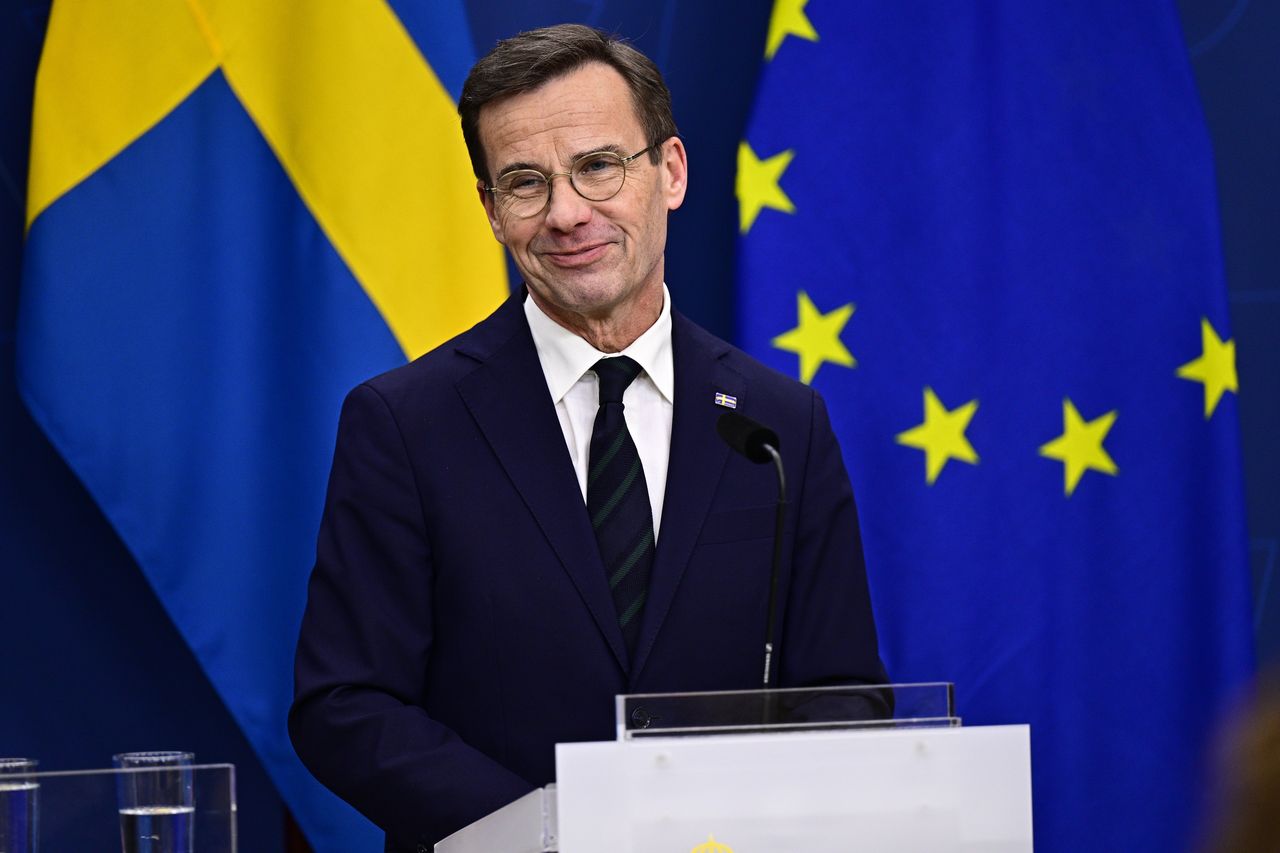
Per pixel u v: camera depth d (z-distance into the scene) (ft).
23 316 35.55
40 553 38.22
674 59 41.75
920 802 17.67
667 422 26.37
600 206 25.00
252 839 38.78
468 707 24.77
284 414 36.47
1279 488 43.65
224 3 36.96
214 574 35.76
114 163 36.06
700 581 25.05
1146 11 40.24
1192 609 39.42
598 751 17.06
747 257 37.86
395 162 36.78
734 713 17.75
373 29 36.99
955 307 38.55
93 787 19.40
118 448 35.40
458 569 24.93
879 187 38.63
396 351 36.32
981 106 39.24
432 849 22.47
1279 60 43.98
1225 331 39.70
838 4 38.96
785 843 17.26
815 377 37.83
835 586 26.08
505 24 41.19
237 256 36.42
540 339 26.55
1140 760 38.96
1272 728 7.37
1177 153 39.88
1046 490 38.78
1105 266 39.42
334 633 24.71
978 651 38.27
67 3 36.32
